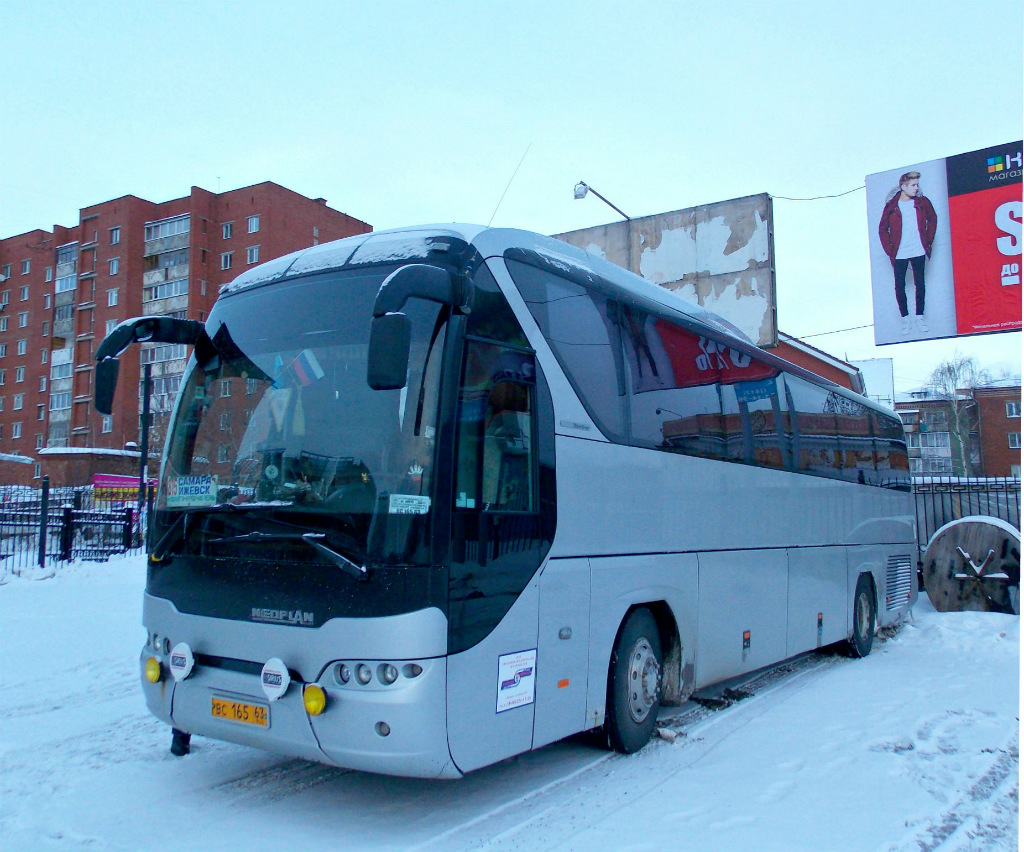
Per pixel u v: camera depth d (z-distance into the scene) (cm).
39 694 772
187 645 493
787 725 708
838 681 909
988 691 845
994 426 6184
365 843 449
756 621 807
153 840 453
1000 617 1291
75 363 6556
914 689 859
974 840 470
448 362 461
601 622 567
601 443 585
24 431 7156
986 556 1362
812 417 1002
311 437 476
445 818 486
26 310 7262
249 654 467
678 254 2120
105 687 799
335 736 431
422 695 421
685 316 761
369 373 409
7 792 523
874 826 486
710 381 770
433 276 445
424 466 443
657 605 668
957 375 6525
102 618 1181
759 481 837
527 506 506
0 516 1734
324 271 524
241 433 508
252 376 516
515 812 498
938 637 1210
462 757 441
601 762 594
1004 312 1838
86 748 613
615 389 616
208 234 6078
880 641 1213
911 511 1371
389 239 524
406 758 419
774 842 460
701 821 488
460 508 453
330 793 527
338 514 448
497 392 494
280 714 452
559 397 548
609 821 486
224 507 491
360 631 428
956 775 579
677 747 636
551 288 570
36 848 443
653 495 644
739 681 908
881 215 1986
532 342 533
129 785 537
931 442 6500
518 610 487
